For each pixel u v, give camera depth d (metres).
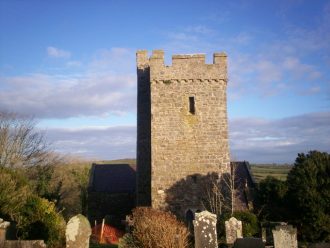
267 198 29.06
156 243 19.30
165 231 19.55
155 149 29.03
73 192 47.03
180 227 21.05
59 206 37.44
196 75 29.70
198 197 28.53
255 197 29.86
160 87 29.69
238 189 31.38
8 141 35.16
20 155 35.84
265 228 23.39
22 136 37.19
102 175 40.09
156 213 24.88
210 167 28.91
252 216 25.77
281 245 15.20
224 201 28.42
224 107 29.59
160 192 28.58
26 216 19.59
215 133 29.27
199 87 29.70
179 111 29.45
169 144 29.14
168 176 28.78
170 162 28.94
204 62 29.83
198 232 16.28
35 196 21.47
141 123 33.25
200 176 28.78
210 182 28.70
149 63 32.22
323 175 26.42
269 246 20.16
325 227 24.72
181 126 29.30
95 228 31.86
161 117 29.39
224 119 29.47
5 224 15.58
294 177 27.38
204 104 29.56
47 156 40.19
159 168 28.84
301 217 26.00
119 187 38.50
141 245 20.16
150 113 31.33
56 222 20.42
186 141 29.16
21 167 34.69
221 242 22.30
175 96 29.58
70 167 49.75
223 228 24.67
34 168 37.53
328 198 25.08
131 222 26.17
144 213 25.14
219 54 29.97
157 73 29.73
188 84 29.70
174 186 28.66
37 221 19.59
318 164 26.89
